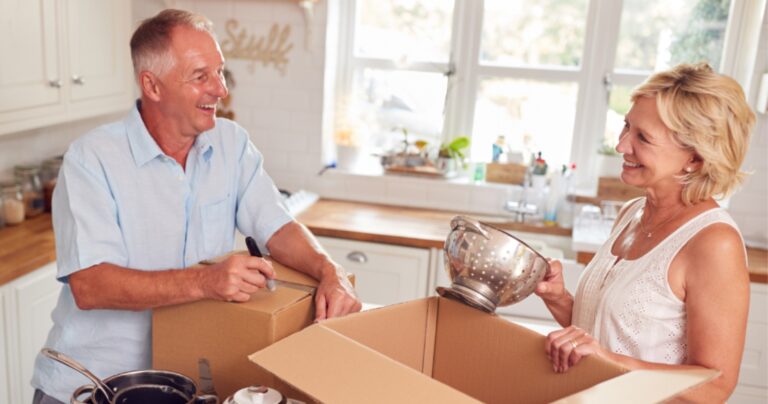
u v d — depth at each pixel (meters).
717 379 1.30
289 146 3.71
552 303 1.65
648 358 1.43
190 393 1.11
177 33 1.51
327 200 3.72
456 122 3.78
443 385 0.96
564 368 1.18
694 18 3.41
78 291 1.41
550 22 3.58
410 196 3.70
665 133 1.37
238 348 1.23
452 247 1.28
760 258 3.01
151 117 1.59
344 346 1.05
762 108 3.09
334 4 3.62
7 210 2.80
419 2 3.68
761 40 3.11
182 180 1.62
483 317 1.29
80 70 2.88
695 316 1.34
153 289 1.28
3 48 2.43
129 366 1.56
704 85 1.32
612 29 3.50
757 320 2.89
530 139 3.72
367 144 3.87
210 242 1.69
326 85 3.63
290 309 1.25
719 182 1.37
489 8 3.62
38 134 3.09
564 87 3.63
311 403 1.15
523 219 3.43
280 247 1.63
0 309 2.34
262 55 3.61
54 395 1.57
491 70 3.68
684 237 1.39
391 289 3.19
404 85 3.78
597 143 3.63
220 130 1.74
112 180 1.53
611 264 1.55
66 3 2.75
